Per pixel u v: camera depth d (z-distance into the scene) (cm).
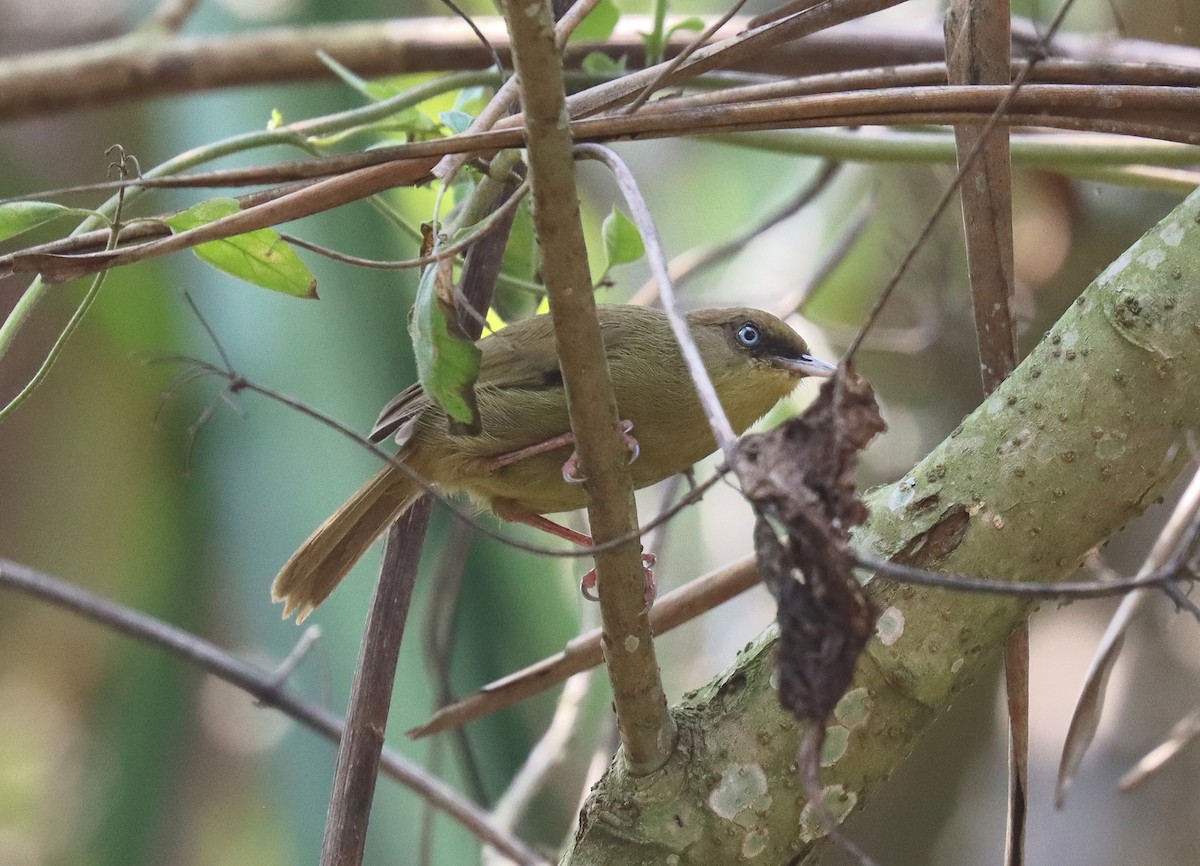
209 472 942
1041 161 777
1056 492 492
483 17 1078
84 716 1588
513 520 824
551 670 645
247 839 1309
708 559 1334
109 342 1213
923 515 503
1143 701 1167
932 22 1008
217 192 1016
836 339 1227
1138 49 848
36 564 1199
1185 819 1112
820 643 338
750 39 595
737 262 1412
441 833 916
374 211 968
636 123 497
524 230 809
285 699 782
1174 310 485
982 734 1207
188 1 976
